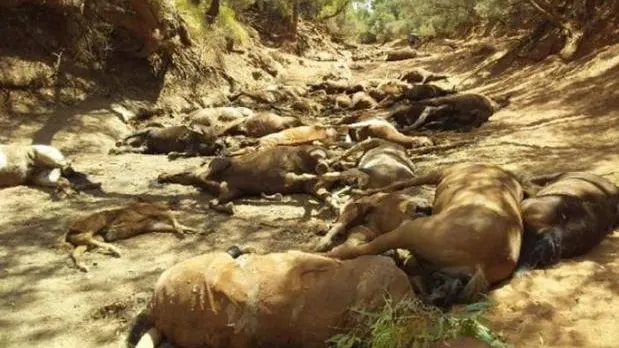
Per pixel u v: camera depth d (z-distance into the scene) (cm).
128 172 909
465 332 385
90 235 621
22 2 1271
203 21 1794
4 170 795
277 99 1628
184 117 1409
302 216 693
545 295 459
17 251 618
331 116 1459
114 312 496
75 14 1345
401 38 4853
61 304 512
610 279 479
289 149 773
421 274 459
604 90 1201
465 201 485
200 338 405
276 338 394
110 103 1323
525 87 1526
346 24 4712
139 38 1464
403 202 561
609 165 789
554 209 517
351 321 388
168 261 586
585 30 1538
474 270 441
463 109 1164
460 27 3559
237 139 1095
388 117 1209
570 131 1013
